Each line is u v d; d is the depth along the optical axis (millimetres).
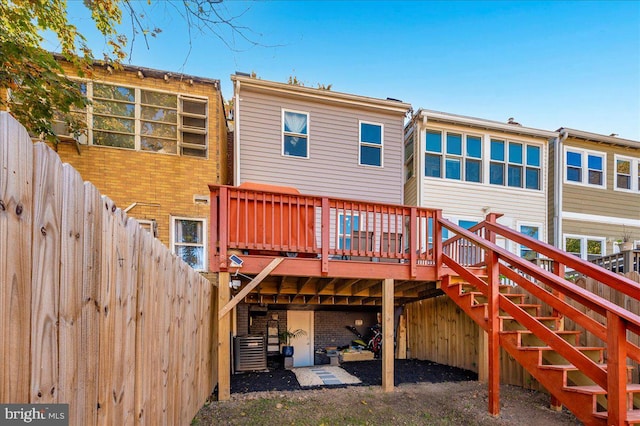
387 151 9008
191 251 7223
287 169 8227
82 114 6691
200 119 7559
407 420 3721
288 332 8703
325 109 8625
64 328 1212
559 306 3324
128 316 1832
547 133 9906
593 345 4195
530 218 9867
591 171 10445
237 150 7863
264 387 4918
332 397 4395
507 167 9883
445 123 9500
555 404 3990
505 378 5172
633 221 10570
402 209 5195
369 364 6918
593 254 10070
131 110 7121
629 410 2740
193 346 3520
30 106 4059
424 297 6809
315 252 4797
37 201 1093
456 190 9438
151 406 2219
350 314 9273
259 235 4656
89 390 1384
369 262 5016
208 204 7355
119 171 6906
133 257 1913
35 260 1082
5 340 961
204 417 3650
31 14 4070
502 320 4133
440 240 5285
